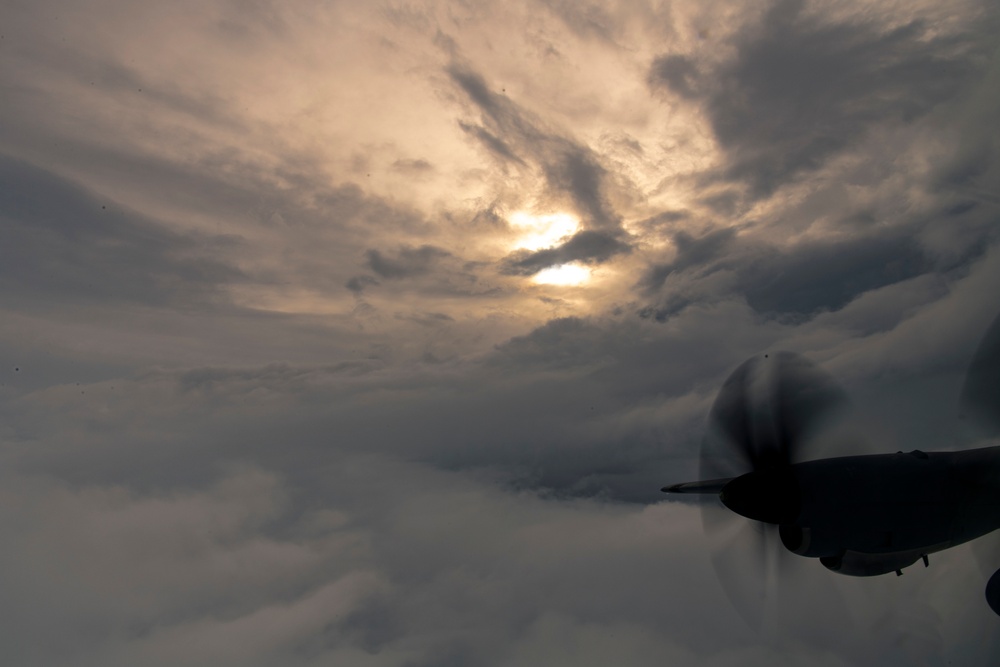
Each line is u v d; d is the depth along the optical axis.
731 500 7.35
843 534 6.80
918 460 7.00
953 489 6.80
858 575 7.27
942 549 7.02
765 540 8.23
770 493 7.02
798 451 7.48
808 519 6.84
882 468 6.89
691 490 7.88
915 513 6.73
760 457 7.62
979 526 6.84
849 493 6.77
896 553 6.93
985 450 7.01
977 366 7.54
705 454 8.20
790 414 7.68
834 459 7.08
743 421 7.88
